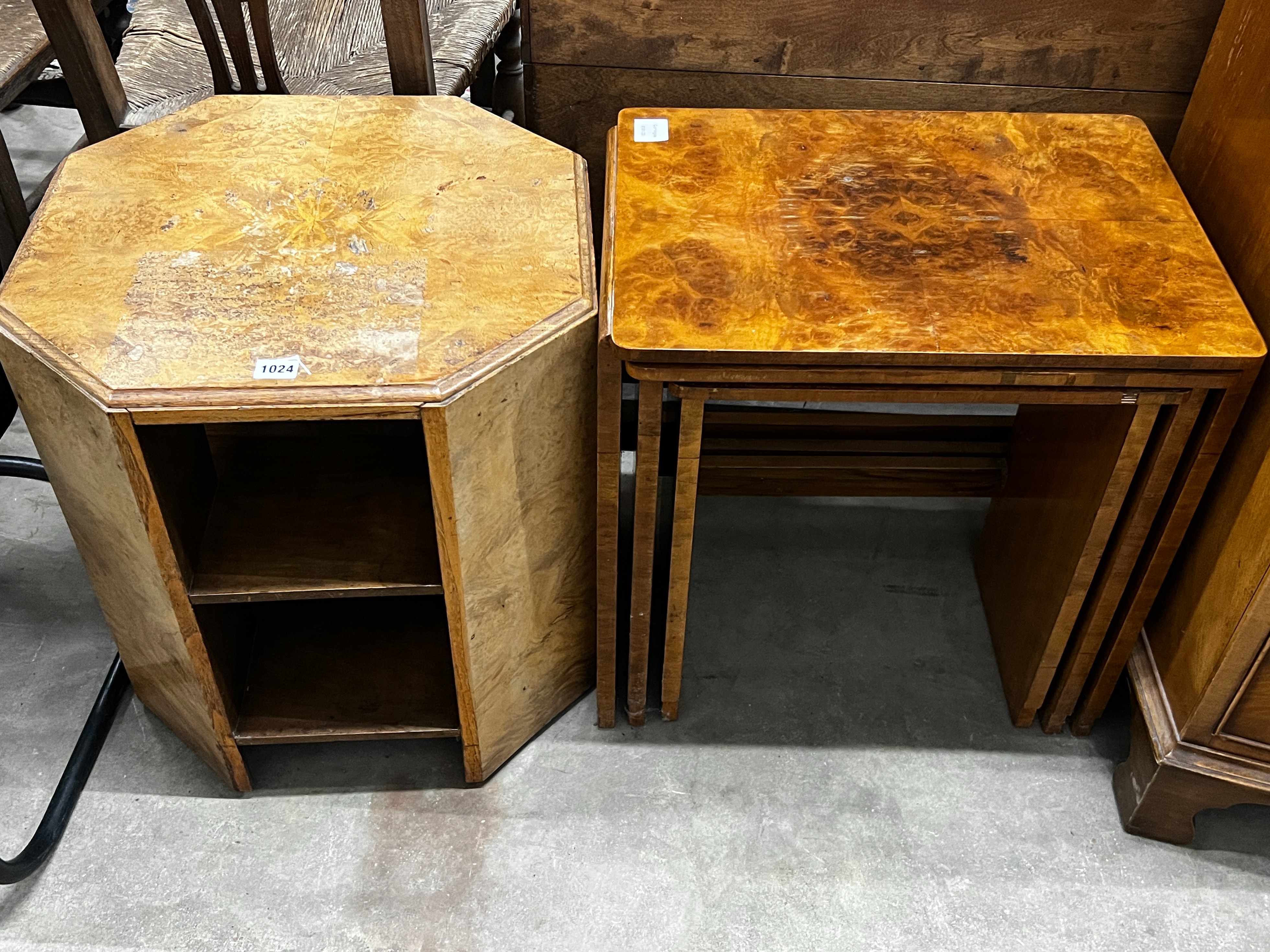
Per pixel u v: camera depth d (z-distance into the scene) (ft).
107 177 5.38
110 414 4.33
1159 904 5.77
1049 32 6.02
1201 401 4.79
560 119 6.57
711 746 6.40
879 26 6.03
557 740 6.42
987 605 7.11
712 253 5.02
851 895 5.78
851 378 4.70
